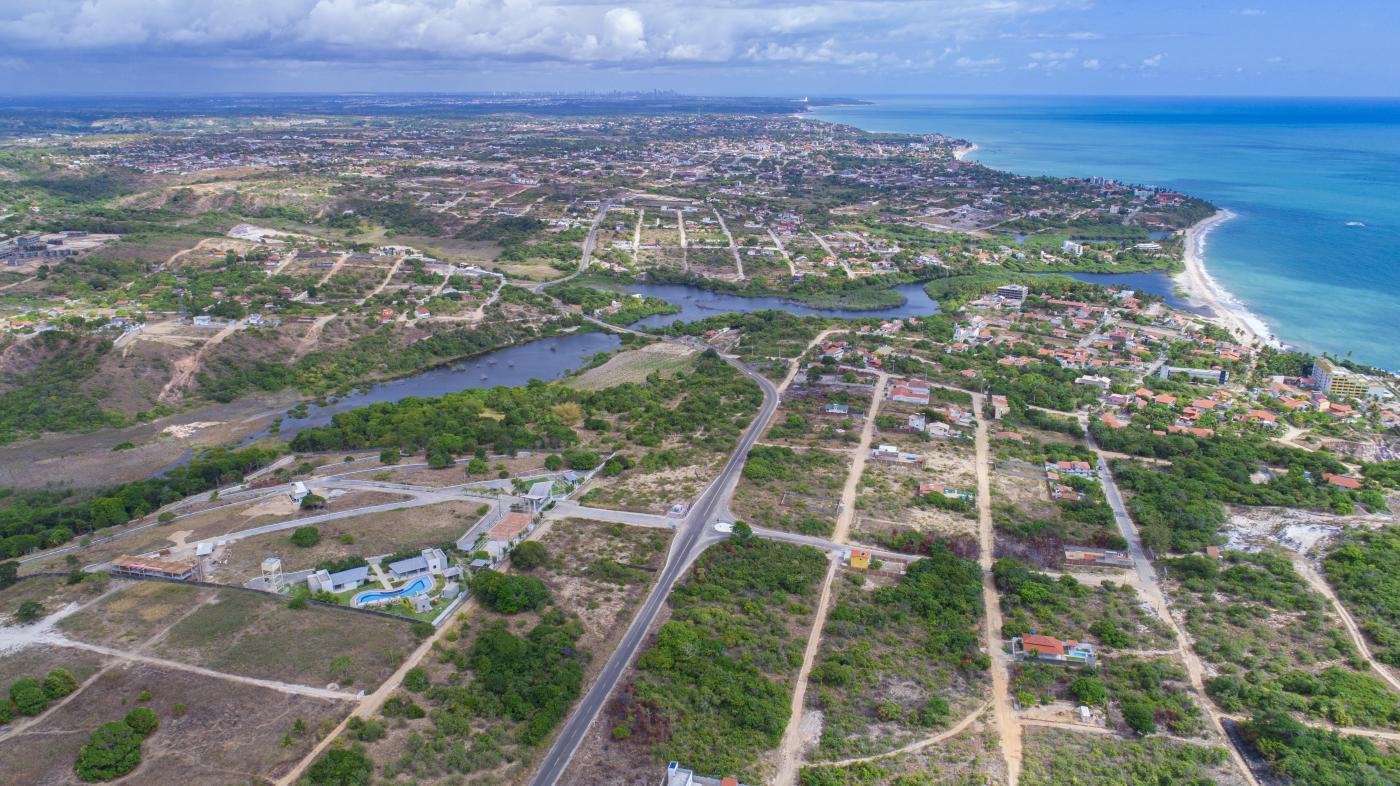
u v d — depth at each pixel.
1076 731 117.75
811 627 142.25
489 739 113.31
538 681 124.62
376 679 124.31
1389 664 132.75
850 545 168.75
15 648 128.62
